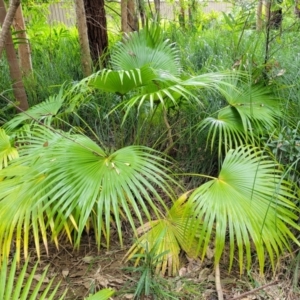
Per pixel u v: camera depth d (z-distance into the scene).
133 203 1.42
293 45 2.95
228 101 2.13
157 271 1.54
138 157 1.60
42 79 3.22
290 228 1.74
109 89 2.02
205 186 1.60
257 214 1.47
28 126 2.11
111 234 1.87
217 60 3.07
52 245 1.83
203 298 1.53
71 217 1.44
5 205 1.52
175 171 2.24
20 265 1.72
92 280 1.61
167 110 2.40
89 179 1.48
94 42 3.78
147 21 2.47
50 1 5.24
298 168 1.86
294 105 2.19
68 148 1.66
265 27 2.94
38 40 4.33
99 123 2.74
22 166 1.70
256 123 2.03
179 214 1.66
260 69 2.35
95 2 3.72
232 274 1.63
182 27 4.92
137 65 2.43
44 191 1.51
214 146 2.23
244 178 1.62
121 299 1.50
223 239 1.43
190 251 1.60
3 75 3.22
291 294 1.54
